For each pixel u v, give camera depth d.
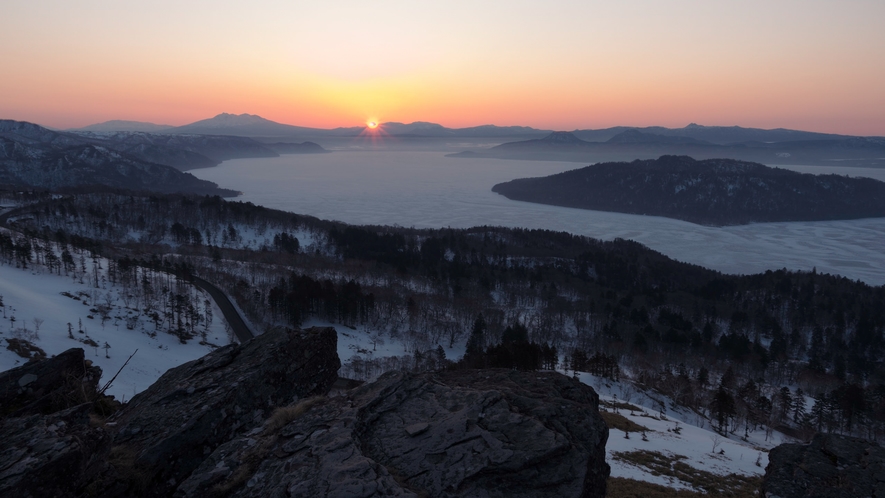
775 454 14.77
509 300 150.88
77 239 147.50
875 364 113.75
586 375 77.94
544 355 75.50
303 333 19.62
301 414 13.57
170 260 147.75
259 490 10.20
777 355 115.25
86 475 10.43
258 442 12.32
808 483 13.23
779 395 78.44
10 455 9.73
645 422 48.47
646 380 82.12
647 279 184.00
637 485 27.83
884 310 152.12
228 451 12.12
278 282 125.19
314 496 9.37
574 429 11.82
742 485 30.22
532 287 162.38
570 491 9.77
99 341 72.75
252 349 18.41
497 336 108.50
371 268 164.50
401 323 114.81
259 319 100.81
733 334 118.56
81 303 91.00
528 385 14.55
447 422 11.95
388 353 92.50
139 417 14.06
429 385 14.39
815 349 124.56
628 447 36.72
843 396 68.44
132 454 12.40
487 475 10.13
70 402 15.08
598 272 188.12
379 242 199.25
